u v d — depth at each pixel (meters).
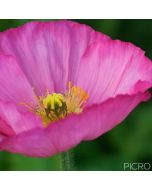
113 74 0.46
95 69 0.47
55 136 0.40
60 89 0.48
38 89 0.48
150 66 0.45
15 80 0.47
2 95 0.46
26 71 0.48
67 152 0.44
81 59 0.47
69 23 0.49
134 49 0.46
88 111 0.40
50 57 0.48
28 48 0.48
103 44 0.47
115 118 0.41
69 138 0.41
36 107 0.47
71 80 0.48
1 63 0.47
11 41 0.48
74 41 0.48
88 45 0.47
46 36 0.49
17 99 0.47
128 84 0.45
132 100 0.41
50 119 0.46
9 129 0.43
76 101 0.47
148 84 0.43
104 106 0.40
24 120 0.42
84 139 0.41
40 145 0.41
